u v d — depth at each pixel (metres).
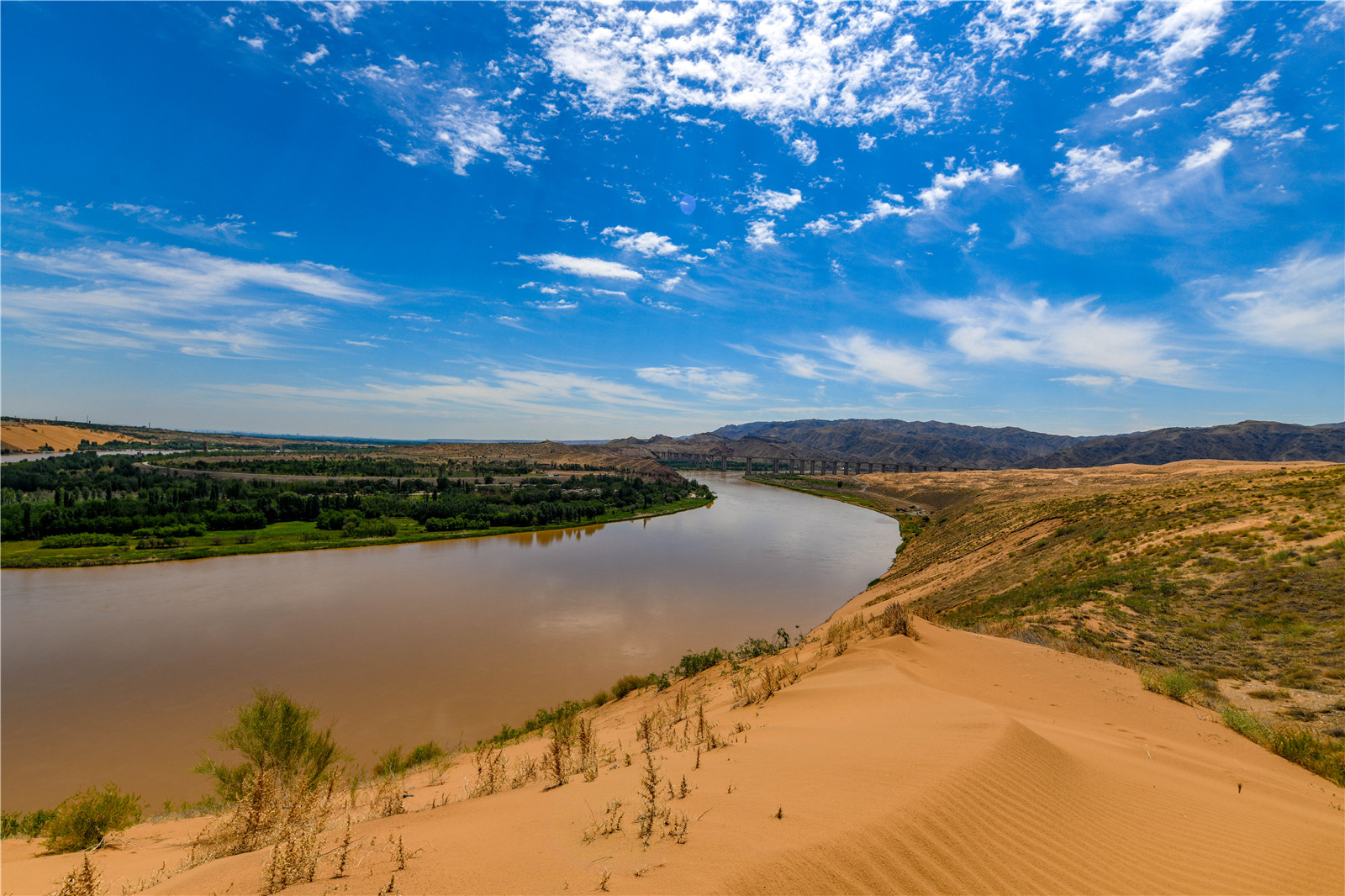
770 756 7.10
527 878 3.79
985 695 12.20
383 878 3.92
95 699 26.00
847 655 15.66
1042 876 4.60
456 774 11.03
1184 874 5.09
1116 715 11.26
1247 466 86.56
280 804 6.49
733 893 3.46
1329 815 7.09
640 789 5.74
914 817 4.79
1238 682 13.08
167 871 5.62
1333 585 16.70
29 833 10.73
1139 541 27.84
